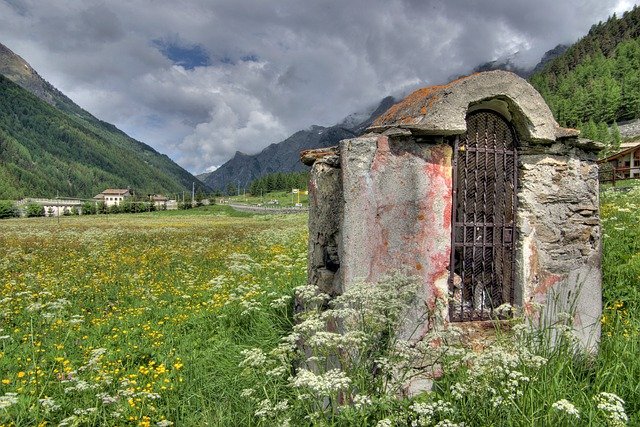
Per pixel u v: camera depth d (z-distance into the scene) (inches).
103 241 831.1
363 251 174.6
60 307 283.7
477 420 132.1
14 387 199.5
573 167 199.9
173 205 4101.9
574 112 4215.1
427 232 177.2
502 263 192.2
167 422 160.1
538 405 130.8
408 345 158.9
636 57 4963.1
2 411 169.2
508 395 127.8
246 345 233.3
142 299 369.1
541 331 174.9
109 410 183.5
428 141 178.7
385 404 139.1
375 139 174.9
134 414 180.7
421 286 175.5
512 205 191.8
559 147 195.3
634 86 4160.9
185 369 220.8
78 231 1184.8
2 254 645.3
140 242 815.1
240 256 382.0
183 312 320.5
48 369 227.3
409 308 173.9
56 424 175.2
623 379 154.0
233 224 1507.1
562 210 197.6
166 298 366.3
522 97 182.7
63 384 201.2
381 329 157.2
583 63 5369.1
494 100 183.6
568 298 196.7
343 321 169.9
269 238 779.4
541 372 147.0
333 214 190.9
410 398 159.2
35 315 313.9
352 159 174.4
